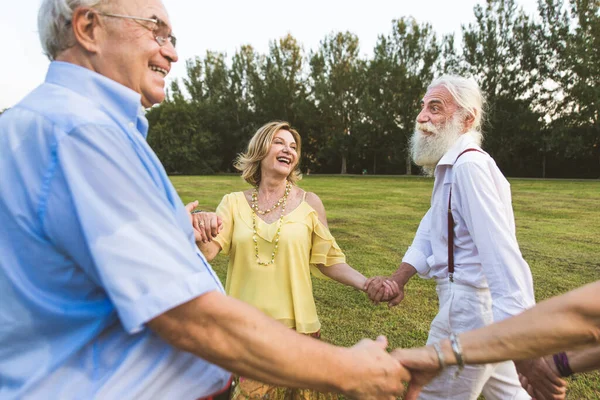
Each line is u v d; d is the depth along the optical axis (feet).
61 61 3.55
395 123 123.85
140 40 3.62
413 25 123.65
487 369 6.31
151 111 152.97
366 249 21.80
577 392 8.93
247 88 152.15
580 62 99.81
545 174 117.50
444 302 7.01
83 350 3.11
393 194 53.16
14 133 2.99
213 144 150.10
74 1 3.41
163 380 3.33
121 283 2.76
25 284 2.97
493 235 6.06
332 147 134.62
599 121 98.32
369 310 13.48
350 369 3.40
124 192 2.89
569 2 105.50
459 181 6.47
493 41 110.42
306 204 8.23
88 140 2.86
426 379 4.05
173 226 3.10
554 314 3.59
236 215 8.21
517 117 107.24
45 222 2.85
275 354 3.08
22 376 3.00
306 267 7.93
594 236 24.73
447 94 7.59
